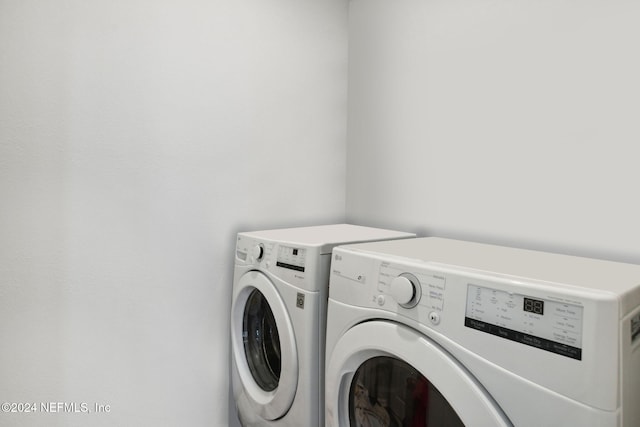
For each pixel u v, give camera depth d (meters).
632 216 1.28
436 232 1.83
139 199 1.73
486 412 0.87
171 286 1.81
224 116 1.92
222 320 1.95
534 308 0.83
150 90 1.74
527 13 1.50
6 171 1.49
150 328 1.77
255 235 1.75
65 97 1.58
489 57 1.62
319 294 1.43
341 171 2.30
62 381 1.61
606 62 1.32
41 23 1.53
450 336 0.95
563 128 1.42
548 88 1.46
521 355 0.84
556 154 1.44
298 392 1.47
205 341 1.90
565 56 1.41
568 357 0.77
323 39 2.20
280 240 1.58
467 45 1.69
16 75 1.49
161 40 1.76
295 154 2.13
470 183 1.70
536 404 0.81
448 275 0.98
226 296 1.95
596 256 1.35
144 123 1.73
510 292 0.87
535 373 0.82
